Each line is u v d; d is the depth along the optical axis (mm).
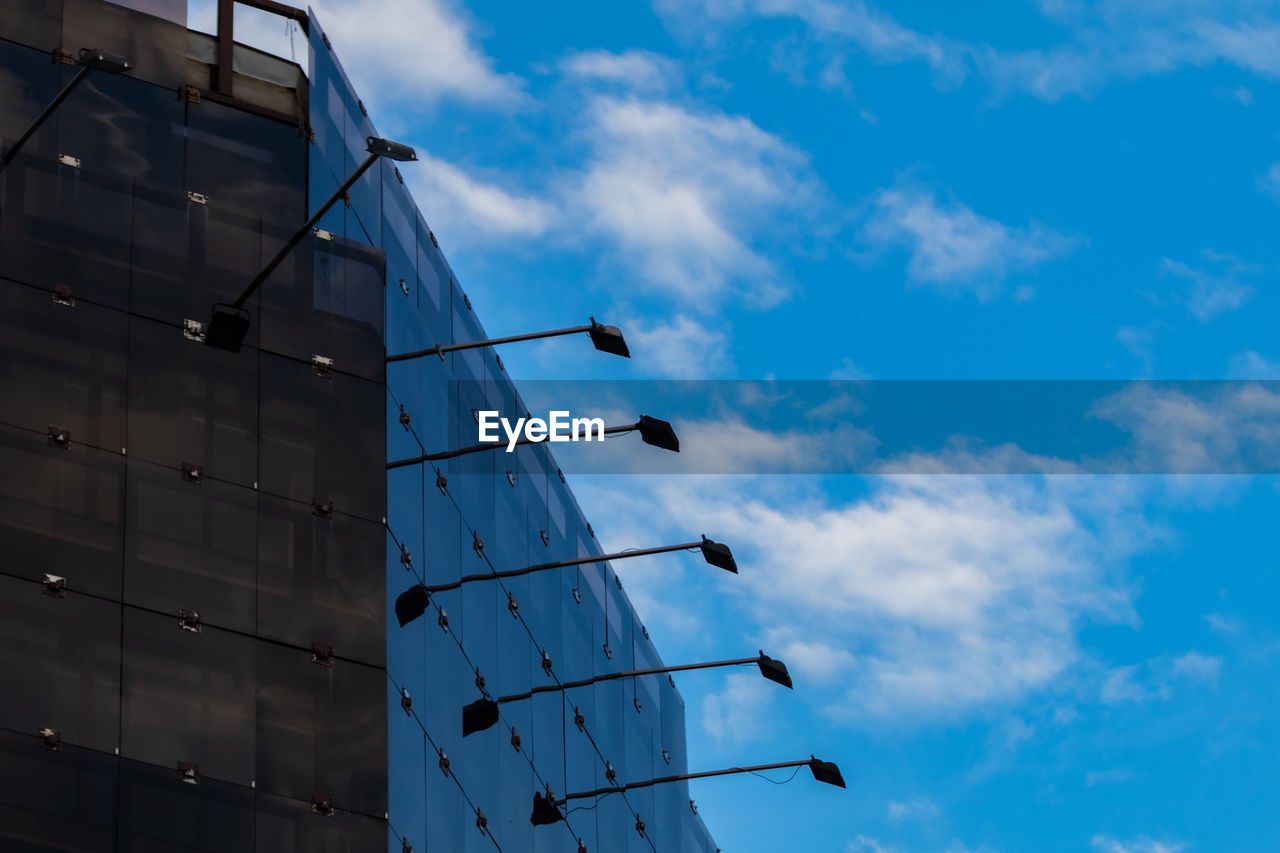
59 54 40625
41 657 35906
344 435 41344
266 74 44031
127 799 35812
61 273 38719
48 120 39938
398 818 41500
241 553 38906
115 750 35969
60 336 38250
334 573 40000
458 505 48500
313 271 42344
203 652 37656
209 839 36469
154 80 41844
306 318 41750
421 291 48406
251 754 37562
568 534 58219
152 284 39750
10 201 38656
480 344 46656
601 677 54656
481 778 47406
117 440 38188
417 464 46031
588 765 56406
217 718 37375
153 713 36688
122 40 41656
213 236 40906
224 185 42031
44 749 35281
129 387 38688
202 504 38750
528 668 52406
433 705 44688
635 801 60406
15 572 36188
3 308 37844
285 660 38688
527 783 51062
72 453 37594
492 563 50562
